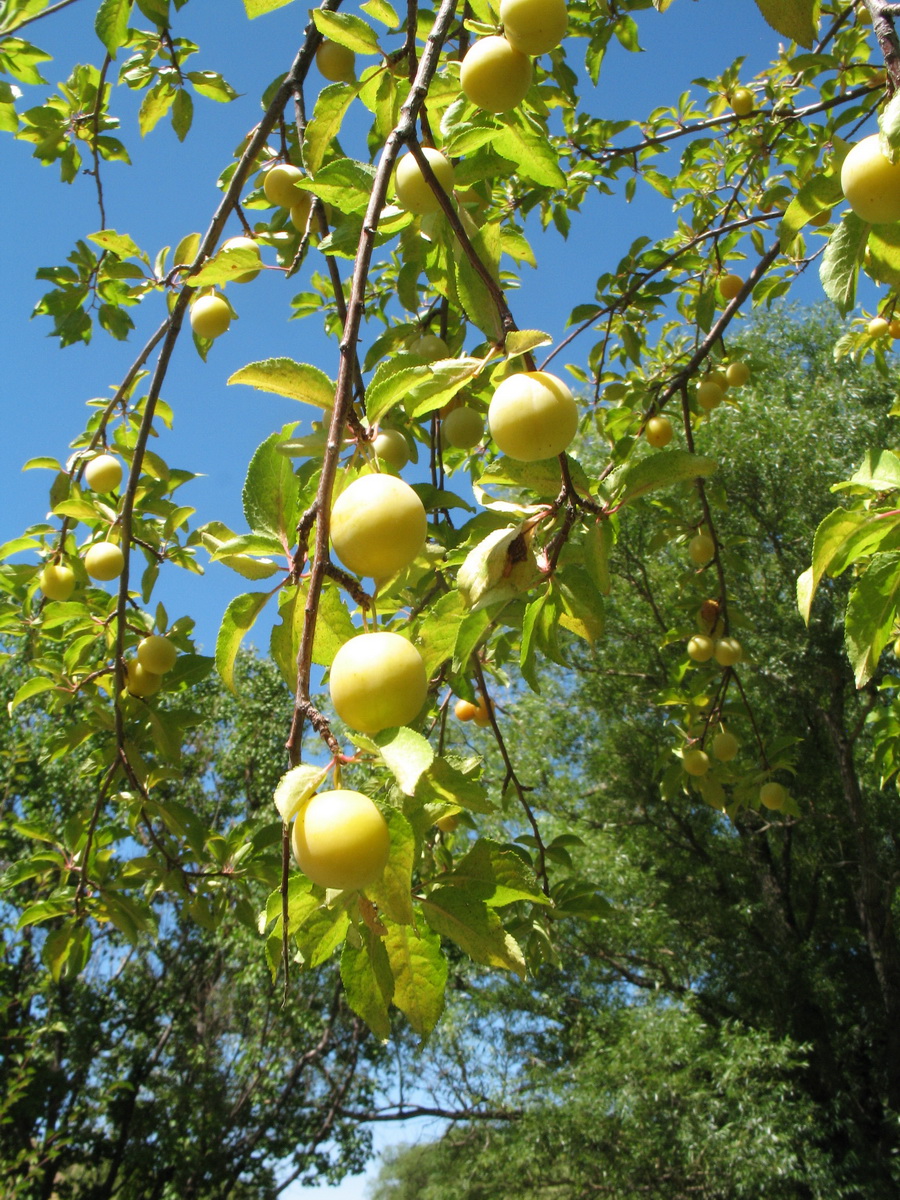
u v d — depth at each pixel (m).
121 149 3.55
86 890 3.13
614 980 12.07
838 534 1.65
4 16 2.88
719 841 11.84
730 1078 8.25
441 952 1.29
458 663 1.70
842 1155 9.32
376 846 0.97
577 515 1.64
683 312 4.81
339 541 1.13
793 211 1.62
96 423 3.39
